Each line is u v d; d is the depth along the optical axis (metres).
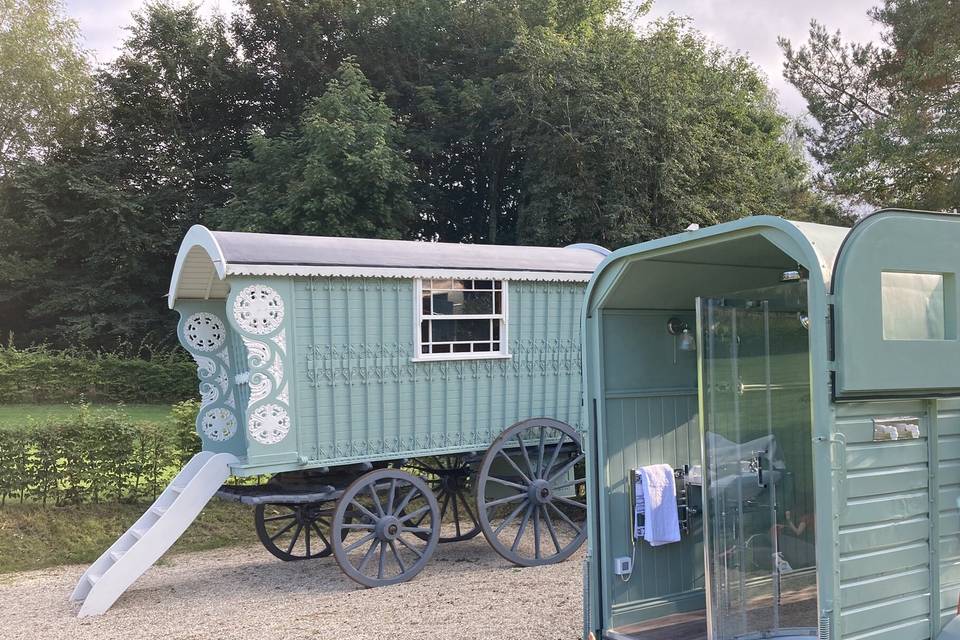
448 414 8.10
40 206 26.11
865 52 22.41
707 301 4.18
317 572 8.16
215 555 9.02
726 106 23.52
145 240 25.89
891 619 3.56
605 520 4.80
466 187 27.52
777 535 4.38
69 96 28.95
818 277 3.41
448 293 8.12
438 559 8.64
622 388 5.02
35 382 21.62
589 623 4.70
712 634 4.08
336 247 7.70
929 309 3.71
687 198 20.70
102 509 9.56
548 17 24.53
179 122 28.14
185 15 28.05
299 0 25.83
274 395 7.17
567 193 20.88
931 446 3.79
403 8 25.28
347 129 20.16
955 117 17.44
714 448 4.15
